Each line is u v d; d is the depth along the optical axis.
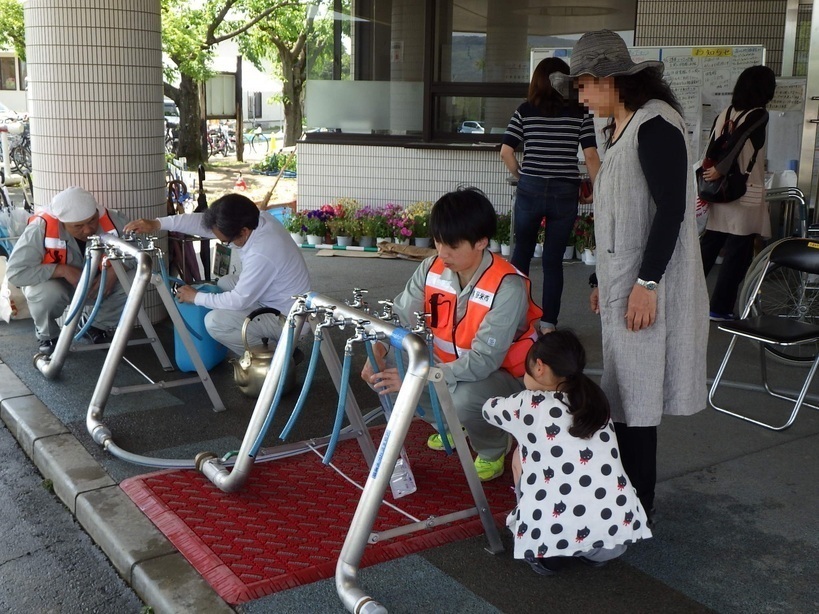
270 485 3.44
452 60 8.97
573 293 6.90
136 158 5.43
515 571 2.79
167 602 2.63
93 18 5.17
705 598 2.64
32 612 2.79
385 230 8.81
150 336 4.77
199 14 18.89
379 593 2.66
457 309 3.31
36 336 5.45
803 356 5.08
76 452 3.75
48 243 4.84
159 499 3.28
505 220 8.61
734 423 4.11
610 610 2.57
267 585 2.68
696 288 2.78
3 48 21.73
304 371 4.82
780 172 7.40
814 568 2.81
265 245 4.28
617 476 2.63
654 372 2.75
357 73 9.34
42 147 5.40
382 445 2.56
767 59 8.15
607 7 8.52
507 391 3.32
